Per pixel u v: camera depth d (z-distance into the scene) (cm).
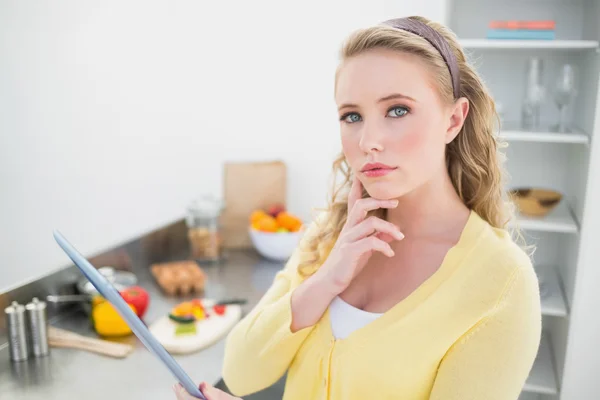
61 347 156
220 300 183
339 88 73
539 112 220
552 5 211
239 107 249
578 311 188
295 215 250
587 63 193
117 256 206
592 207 182
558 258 227
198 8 245
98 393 132
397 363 73
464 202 85
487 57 219
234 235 241
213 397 76
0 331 158
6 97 274
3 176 284
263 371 87
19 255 291
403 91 68
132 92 259
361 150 72
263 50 242
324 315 83
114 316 161
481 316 71
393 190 72
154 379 139
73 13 258
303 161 246
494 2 216
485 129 81
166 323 167
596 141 177
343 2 230
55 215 282
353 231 79
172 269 205
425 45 70
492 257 73
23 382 138
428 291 74
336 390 77
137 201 270
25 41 266
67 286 181
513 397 70
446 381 71
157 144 261
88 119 267
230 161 253
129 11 252
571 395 194
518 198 200
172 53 251
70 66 264
